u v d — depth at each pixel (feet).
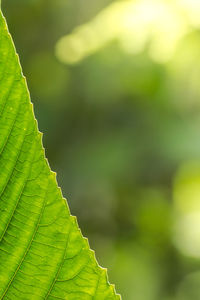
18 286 3.07
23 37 23.98
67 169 22.70
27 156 2.89
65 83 22.76
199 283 23.30
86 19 23.86
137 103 21.70
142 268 23.07
